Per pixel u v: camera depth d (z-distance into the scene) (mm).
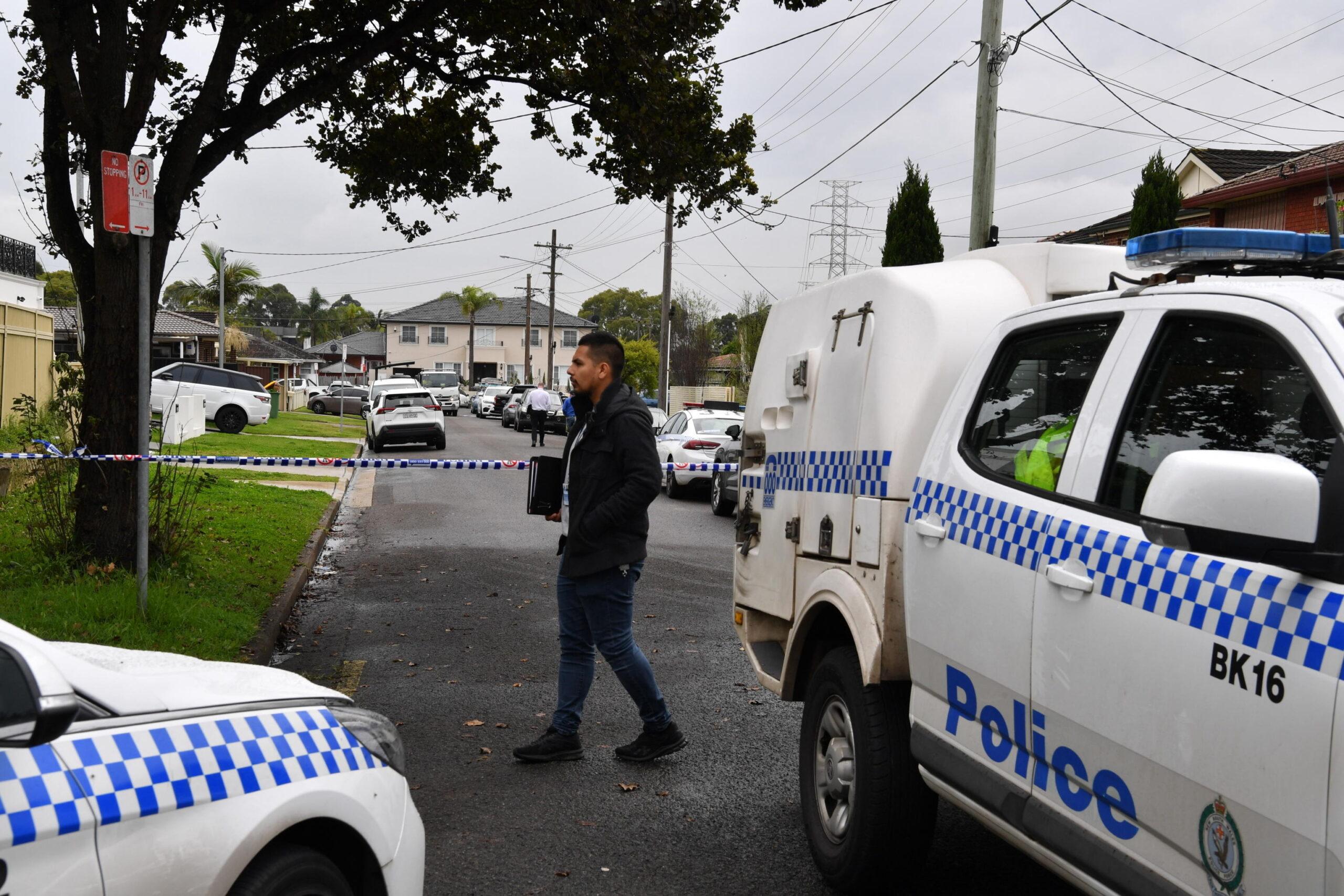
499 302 101000
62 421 8812
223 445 24094
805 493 4695
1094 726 2781
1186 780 2459
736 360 46312
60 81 8156
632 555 5441
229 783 2557
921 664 3682
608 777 5445
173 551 8898
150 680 2670
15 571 8078
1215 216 22281
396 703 6680
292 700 2957
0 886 2066
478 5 11172
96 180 8258
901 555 3938
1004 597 3199
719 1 11750
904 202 22859
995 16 17156
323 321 135125
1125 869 2670
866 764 3930
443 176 13609
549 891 4176
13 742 2102
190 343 54906
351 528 15055
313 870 2715
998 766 3242
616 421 5383
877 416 4090
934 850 4574
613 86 11844
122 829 2295
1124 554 2748
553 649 8102
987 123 17328
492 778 5402
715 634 8609
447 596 10125
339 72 9789
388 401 29000
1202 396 2760
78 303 8828
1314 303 2561
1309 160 19781
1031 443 3355
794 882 4289
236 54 9086
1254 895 2262
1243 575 2391
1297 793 2150
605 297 125500
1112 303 3203
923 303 4082
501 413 52719
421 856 3146
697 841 4672
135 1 9883
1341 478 2195
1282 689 2199
